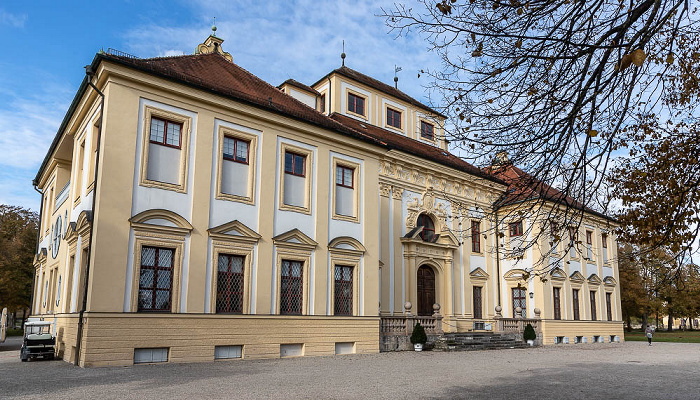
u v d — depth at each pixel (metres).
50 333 20.44
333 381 12.80
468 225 31.95
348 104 30.92
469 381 13.14
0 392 10.74
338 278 22.47
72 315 17.58
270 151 20.88
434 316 25.77
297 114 21.75
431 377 13.82
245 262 19.45
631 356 23.33
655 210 8.80
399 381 12.93
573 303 36.38
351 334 22.00
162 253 17.62
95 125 18.91
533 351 25.84
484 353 23.44
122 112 17.25
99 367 15.44
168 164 18.25
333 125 23.42
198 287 18.03
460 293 30.59
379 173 27.31
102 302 15.91
